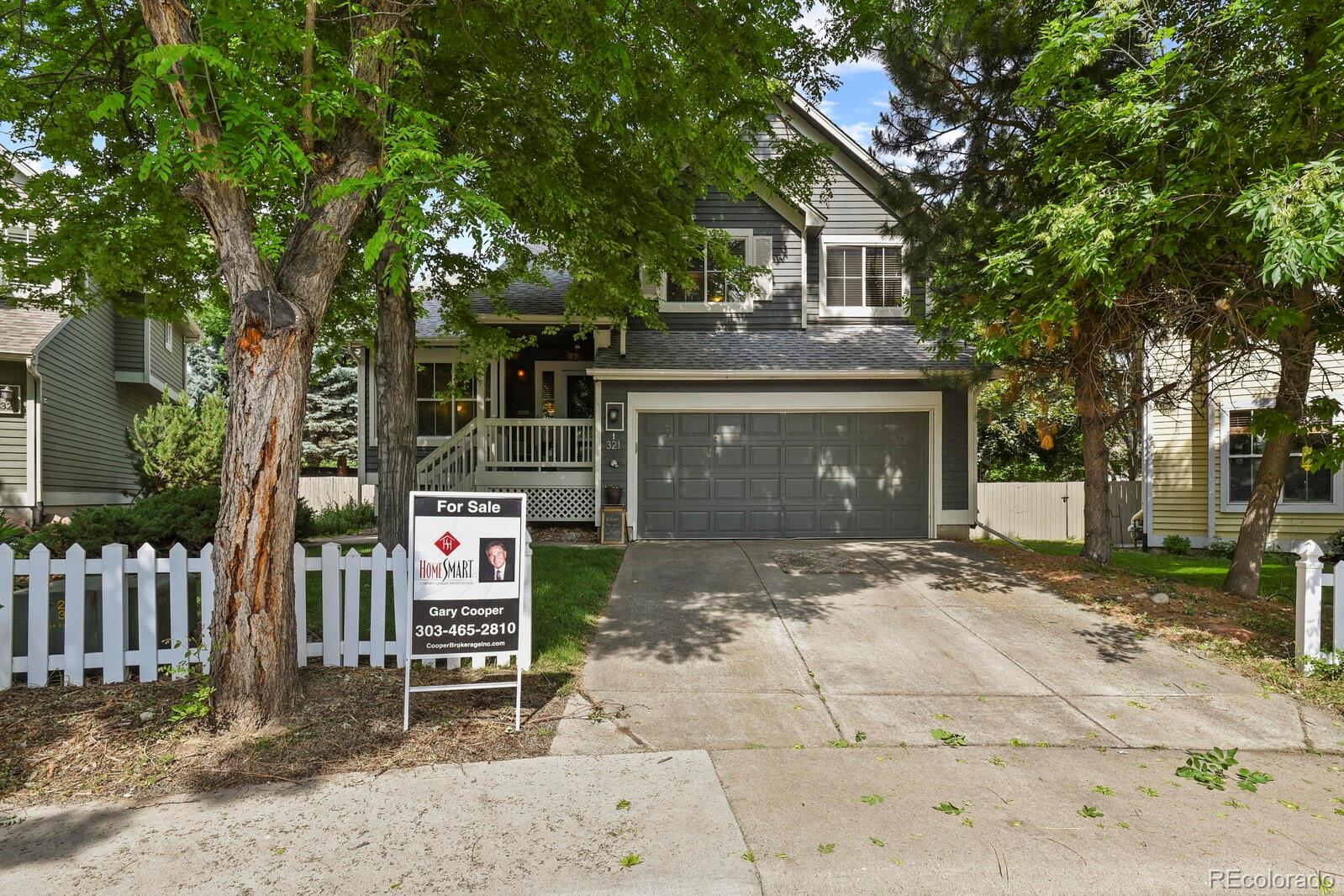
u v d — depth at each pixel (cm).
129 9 699
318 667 552
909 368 1231
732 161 813
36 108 750
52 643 538
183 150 426
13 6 683
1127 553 1435
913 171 1017
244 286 450
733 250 1414
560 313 1376
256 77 486
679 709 518
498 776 415
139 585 525
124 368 1798
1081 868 330
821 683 573
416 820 367
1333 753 463
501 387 1526
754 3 678
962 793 400
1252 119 641
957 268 1006
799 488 1271
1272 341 734
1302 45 614
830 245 1440
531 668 588
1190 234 693
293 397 464
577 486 1349
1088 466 1038
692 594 832
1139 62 756
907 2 920
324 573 554
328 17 690
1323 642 653
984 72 948
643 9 650
